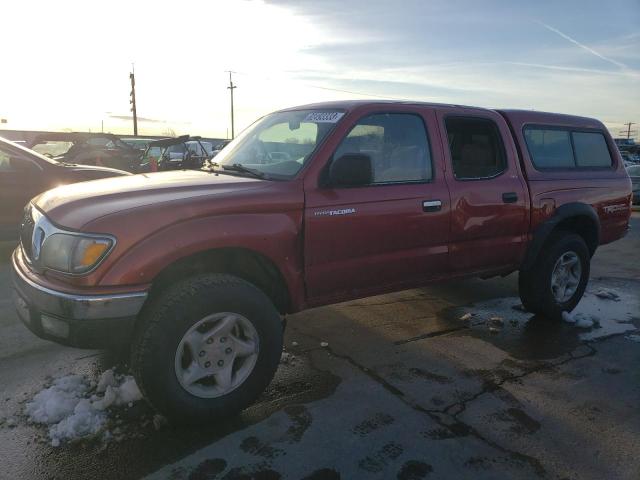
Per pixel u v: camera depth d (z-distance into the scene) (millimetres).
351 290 3656
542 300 4855
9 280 5879
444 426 3098
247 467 2680
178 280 3070
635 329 4793
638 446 2939
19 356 3908
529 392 3539
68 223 2852
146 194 3078
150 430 2977
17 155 6707
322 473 2650
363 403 3344
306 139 3658
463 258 4172
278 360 3244
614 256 8281
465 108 4332
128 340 2805
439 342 4391
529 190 4527
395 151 3812
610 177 5340
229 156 4219
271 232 3133
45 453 2754
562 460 2799
